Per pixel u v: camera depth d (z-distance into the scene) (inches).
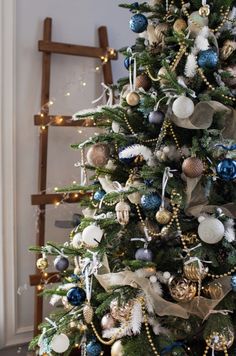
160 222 72.7
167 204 75.4
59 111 119.7
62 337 77.9
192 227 75.5
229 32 76.9
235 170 69.3
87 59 122.2
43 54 114.5
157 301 73.8
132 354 72.3
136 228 77.7
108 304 74.5
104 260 78.4
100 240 75.9
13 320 117.0
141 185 74.6
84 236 75.0
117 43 126.0
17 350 117.6
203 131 74.0
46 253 84.7
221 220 73.0
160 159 76.0
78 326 80.7
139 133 79.9
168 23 79.5
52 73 118.6
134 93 78.1
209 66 72.9
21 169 116.4
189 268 71.9
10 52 112.5
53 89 119.0
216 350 73.8
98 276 77.0
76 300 77.9
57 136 120.3
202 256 72.3
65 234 121.7
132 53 81.6
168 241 77.3
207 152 73.1
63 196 115.0
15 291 116.6
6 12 111.7
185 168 71.2
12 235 115.0
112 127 83.2
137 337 74.8
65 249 83.8
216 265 72.6
